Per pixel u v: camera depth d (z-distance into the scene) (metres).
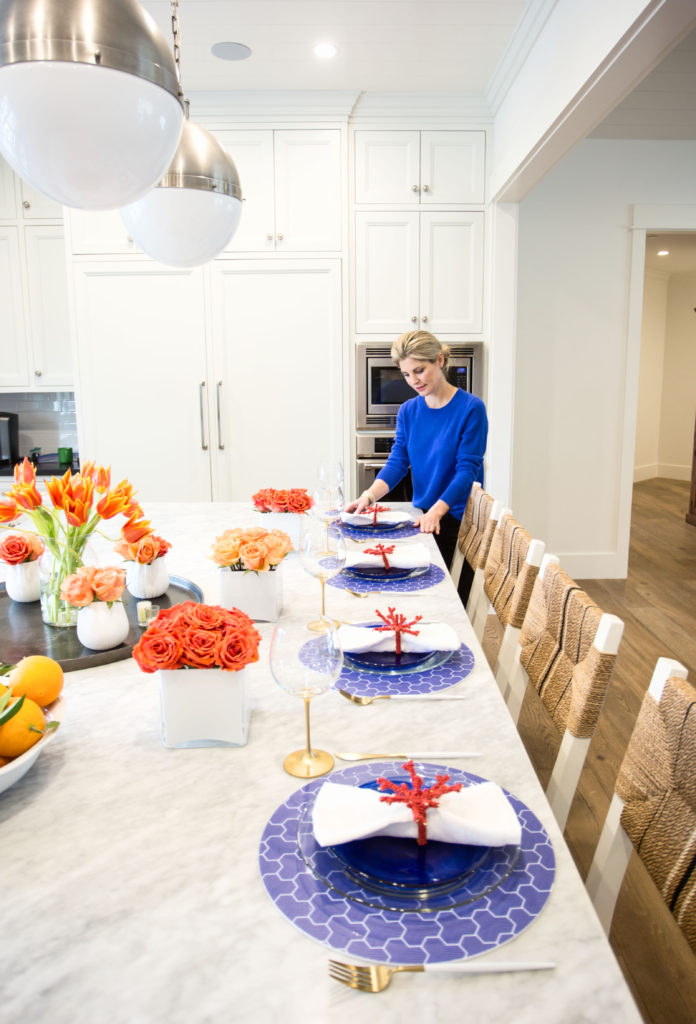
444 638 1.38
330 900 0.75
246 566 1.51
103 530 2.51
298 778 0.98
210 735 1.07
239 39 3.04
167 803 0.93
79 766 1.03
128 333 3.80
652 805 0.92
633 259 4.32
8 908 0.76
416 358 2.53
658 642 3.57
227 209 1.88
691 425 8.61
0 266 4.16
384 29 2.95
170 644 1.02
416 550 2.02
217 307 3.78
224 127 3.64
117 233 3.72
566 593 1.35
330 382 3.84
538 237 4.30
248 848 0.84
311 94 3.59
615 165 4.25
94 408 3.87
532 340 4.40
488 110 3.66
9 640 1.50
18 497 1.54
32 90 1.06
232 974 0.67
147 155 1.21
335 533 1.62
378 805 0.84
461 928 0.71
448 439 2.64
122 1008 0.64
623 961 1.61
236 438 3.89
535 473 4.54
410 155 3.70
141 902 0.76
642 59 2.07
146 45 1.10
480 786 0.88
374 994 0.65
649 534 6.02
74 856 0.84
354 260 3.77
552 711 1.31
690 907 0.81
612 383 4.46
